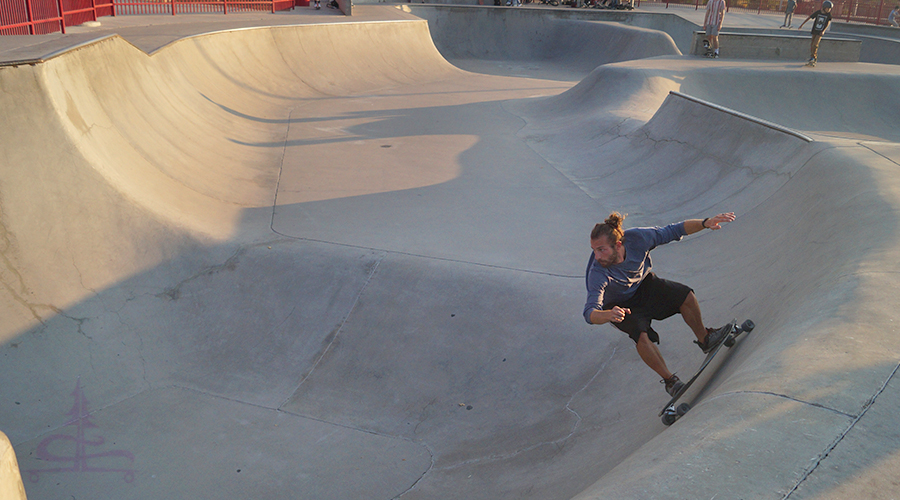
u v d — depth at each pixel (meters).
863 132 14.94
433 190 9.95
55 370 5.70
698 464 2.05
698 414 2.49
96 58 8.99
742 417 2.28
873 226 4.14
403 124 15.00
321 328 6.47
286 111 15.88
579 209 9.27
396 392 5.70
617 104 14.81
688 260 7.04
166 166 9.03
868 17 30.28
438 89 20.69
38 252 6.35
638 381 4.86
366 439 5.17
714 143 9.59
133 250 6.94
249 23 18.86
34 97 6.92
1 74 6.65
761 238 6.36
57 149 6.94
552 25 33.09
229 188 9.48
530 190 10.14
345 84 19.91
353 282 6.88
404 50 23.84
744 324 3.83
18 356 5.65
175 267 7.01
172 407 5.57
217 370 6.11
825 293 3.30
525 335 5.99
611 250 3.39
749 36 18.92
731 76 16.22
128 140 8.70
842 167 5.90
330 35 20.72
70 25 14.45
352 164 11.34
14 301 5.96
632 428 3.91
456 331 6.18
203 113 12.52
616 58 28.30
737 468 2.00
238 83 15.90
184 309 6.70
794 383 2.40
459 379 5.73
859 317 2.84
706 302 5.61
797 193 6.46
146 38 13.69
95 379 5.77
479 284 6.64
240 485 4.64
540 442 4.66
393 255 7.23
